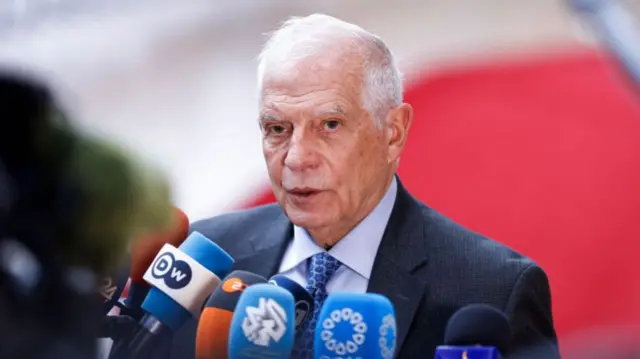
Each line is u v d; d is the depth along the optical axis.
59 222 3.78
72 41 16.12
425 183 15.98
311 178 5.99
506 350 4.81
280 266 6.48
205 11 16.33
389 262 6.15
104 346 5.66
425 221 6.41
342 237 6.21
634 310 14.51
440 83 16.33
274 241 6.59
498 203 15.77
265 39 6.37
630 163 15.49
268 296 4.66
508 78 16.19
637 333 11.16
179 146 15.75
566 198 15.53
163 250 5.45
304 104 5.99
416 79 16.33
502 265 6.09
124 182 3.80
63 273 3.79
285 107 6.01
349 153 6.04
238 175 15.45
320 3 16.34
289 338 4.64
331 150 6.02
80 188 3.77
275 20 16.17
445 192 15.84
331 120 6.02
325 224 6.05
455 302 5.99
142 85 16.09
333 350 4.70
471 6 16.52
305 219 6.04
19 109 3.77
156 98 16.06
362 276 6.16
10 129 3.77
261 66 6.19
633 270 14.92
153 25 16.34
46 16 16.11
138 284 5.62
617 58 6.24
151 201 3.88
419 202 6.62
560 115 15.88
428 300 6.02
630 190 15.38
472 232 6.41
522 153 15.82
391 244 6.22
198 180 15.49
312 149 6.00
